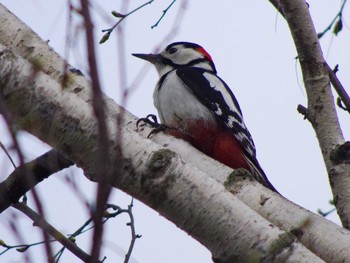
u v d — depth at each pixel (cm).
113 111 827
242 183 682
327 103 832
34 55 844
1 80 618
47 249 336
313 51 850
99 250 312
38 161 838
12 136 335
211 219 582
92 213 319
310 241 609
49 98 614
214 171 718
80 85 805
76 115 606
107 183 329
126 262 836
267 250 554
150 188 604
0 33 872
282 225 629
